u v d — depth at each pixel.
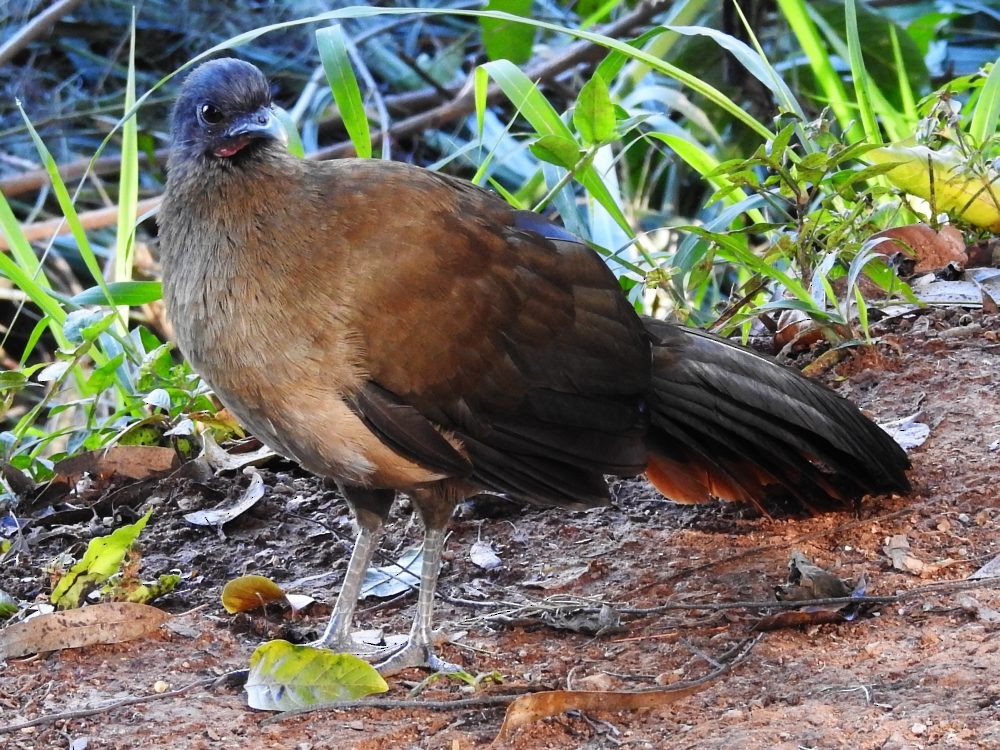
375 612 8.45
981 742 5.83
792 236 10.97
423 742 6.57
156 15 20.06
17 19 20.08
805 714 6.30
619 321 8.18
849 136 12.90
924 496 8.65
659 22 17.34
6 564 9.29
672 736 6.34
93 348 11.57
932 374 10.09
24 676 7.42
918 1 17.75
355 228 7.44
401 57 19.19
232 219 7.38
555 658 7.49
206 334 7.45
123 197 11.72
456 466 7.64
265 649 7.09
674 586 8.20
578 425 8.05
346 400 7.45
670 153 16.61
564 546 8.97
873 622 7.33
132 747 6.59
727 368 8.43
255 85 7.57
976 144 11.12
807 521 8.77
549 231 8.24
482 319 7.67
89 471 10.39
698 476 8.77
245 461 10.28
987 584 7.48
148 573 8.98
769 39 17.92
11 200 19.17
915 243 11.36
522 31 15.45
